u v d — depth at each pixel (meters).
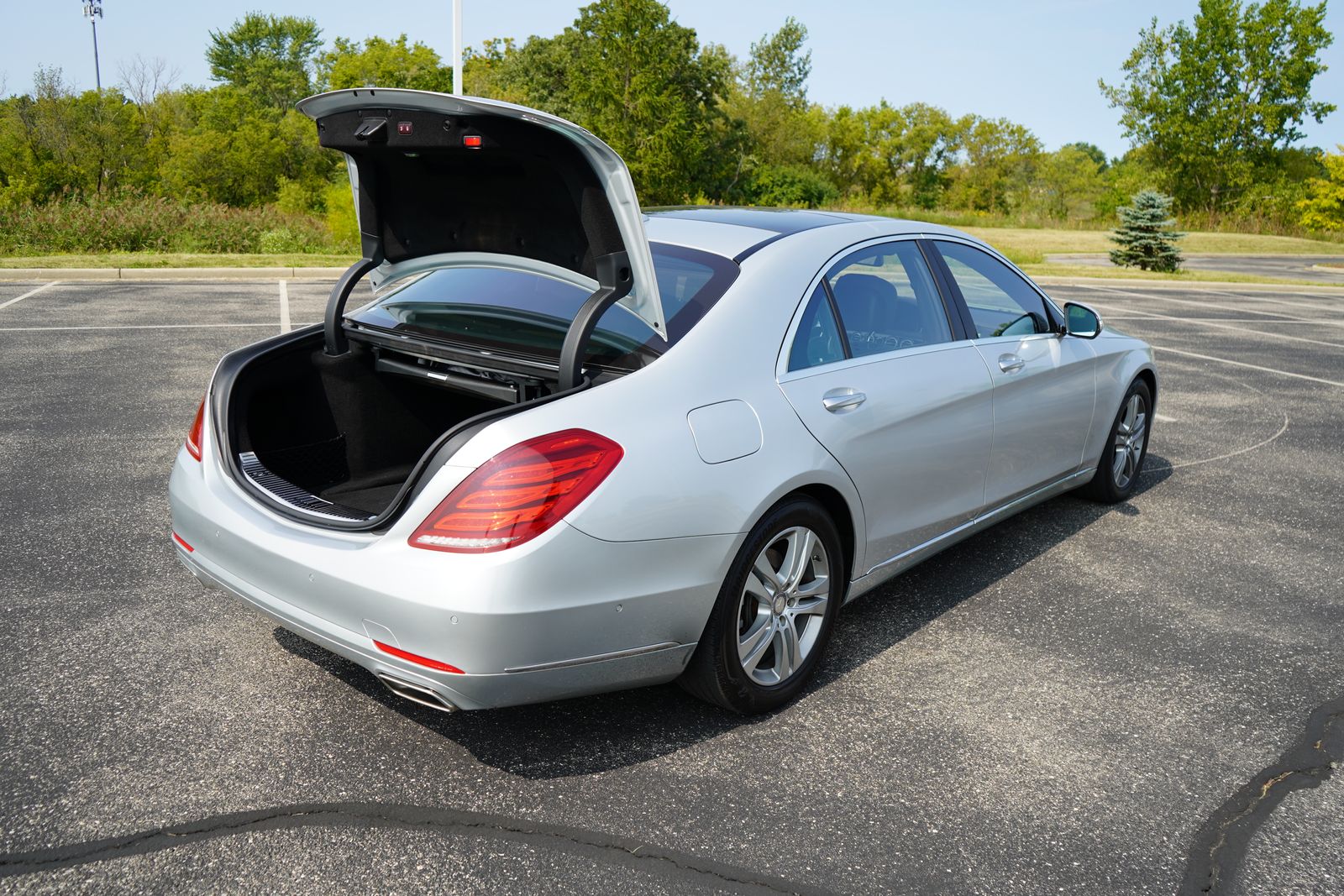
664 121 50.88
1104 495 5.27
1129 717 3.17
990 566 4.45
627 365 2.78
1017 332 4.25
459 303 3.38
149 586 3.90
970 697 3.26
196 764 2.73
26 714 2.96
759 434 2.87
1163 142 62.44
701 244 3.32
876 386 3.32
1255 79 60.38
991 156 82.00
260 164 53.38
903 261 3.74
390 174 3.19
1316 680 3.46
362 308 3.69
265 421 3.42
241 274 15.63
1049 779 2.81
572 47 62.25
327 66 90.50
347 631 2.56
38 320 10.30
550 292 3.26
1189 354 10.90
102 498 4.89
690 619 2.74
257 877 2.29
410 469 3.82
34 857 2.34
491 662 2.41
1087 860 2.46
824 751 2.91
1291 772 2.88
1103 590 4.20
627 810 2.59
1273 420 7.63
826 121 80.12
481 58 79.44
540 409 2.55
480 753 2.83
